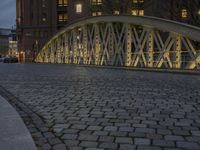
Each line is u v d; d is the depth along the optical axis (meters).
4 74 22.41
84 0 74.19
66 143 4.98
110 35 30.52
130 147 4.75
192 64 21.86
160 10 51.06
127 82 14.98
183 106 8.20
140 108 7.94
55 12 85.25
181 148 4.71
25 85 13.98
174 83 14.33
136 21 26.52
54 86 13.40
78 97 9.98
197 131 5.66
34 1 88.12
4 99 9.39
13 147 4.68
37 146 4.84
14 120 6.44
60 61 43.88
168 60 23.86
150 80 16.08
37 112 7.56
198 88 12.24
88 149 4.67
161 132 5.59
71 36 39.66
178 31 22.34
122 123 6.30
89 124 6.23
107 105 8.43
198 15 39.75
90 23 33.94
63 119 6.73
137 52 26.94
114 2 47.84
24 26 89.88
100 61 32.75
